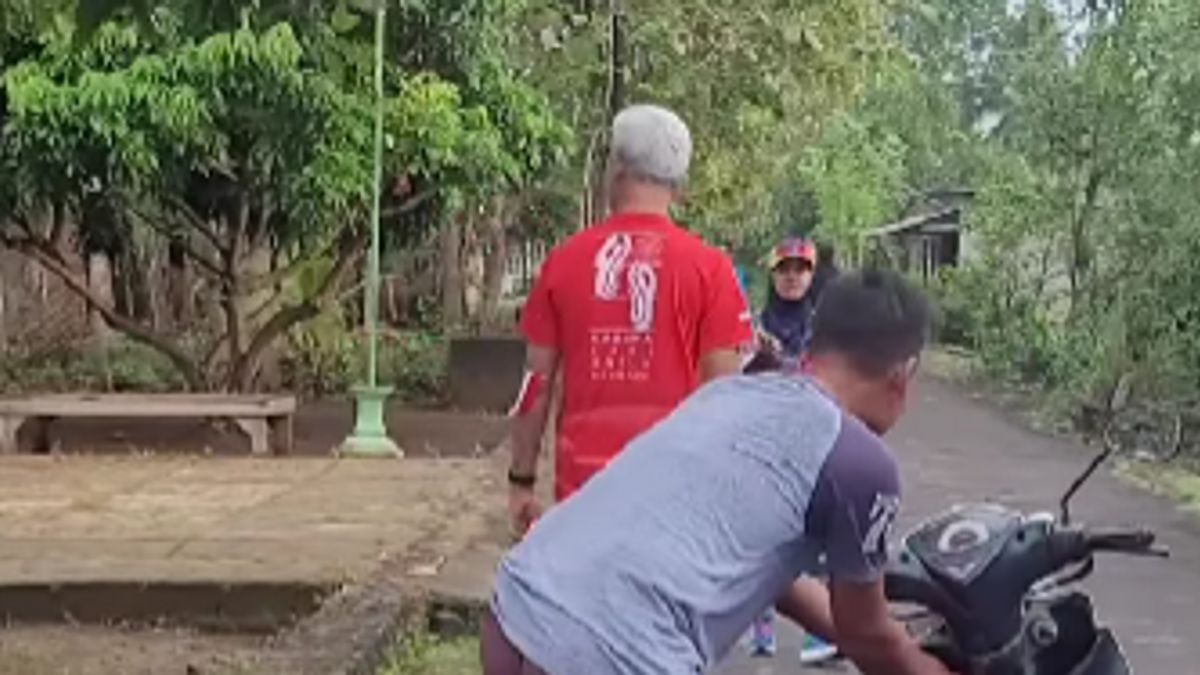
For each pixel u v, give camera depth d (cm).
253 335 1792
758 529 318
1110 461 1659
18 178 1505
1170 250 1994
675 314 537
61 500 1153
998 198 2716
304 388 2114
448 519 1068
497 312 2703
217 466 1344
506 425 1777
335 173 1541
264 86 1456
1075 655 344
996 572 331
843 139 4806
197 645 812
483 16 1628
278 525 1046
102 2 636
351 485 1230
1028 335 2680
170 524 1051
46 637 826
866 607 323
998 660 336
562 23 1705
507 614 327
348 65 1535
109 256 2050
